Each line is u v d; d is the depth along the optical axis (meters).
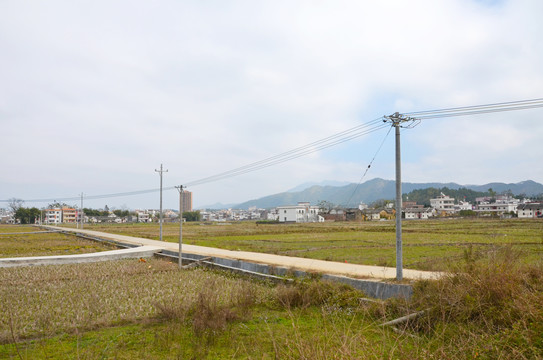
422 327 8.55
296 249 27.09
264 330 9.18
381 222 74.56
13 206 131.25
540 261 13.00
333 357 5.76
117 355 7.52
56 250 33.31
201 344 8.00
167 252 27.86
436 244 27.05
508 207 101.50
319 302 11.98
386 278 13.55
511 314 7.74
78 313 10.86
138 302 12.37
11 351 7.86
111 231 62.22
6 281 16.70
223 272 19.39
